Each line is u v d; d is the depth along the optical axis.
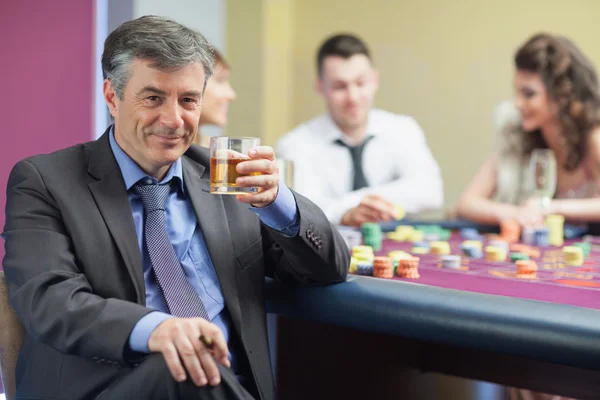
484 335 1.40
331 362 2.07
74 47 3.37
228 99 3.01
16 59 3.23
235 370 1.59
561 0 4.53
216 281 1.59
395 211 2.73
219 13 4.26
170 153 1.49
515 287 1.66
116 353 1.27
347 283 1.65
